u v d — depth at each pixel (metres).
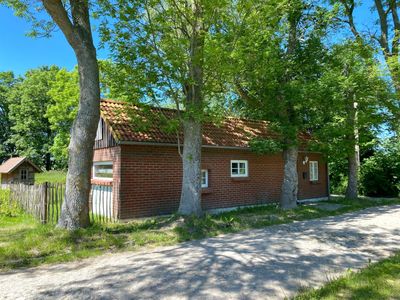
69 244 7.00
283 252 6.82
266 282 5.02
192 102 9.79
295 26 13.64
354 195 17.33
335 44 14.32
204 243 7.68
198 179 10.28
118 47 9.42
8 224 10.01
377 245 7.47
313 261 6.17
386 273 5.23
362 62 14.35
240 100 15.46
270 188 15.81
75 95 28.25
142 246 7.44
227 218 10.40
